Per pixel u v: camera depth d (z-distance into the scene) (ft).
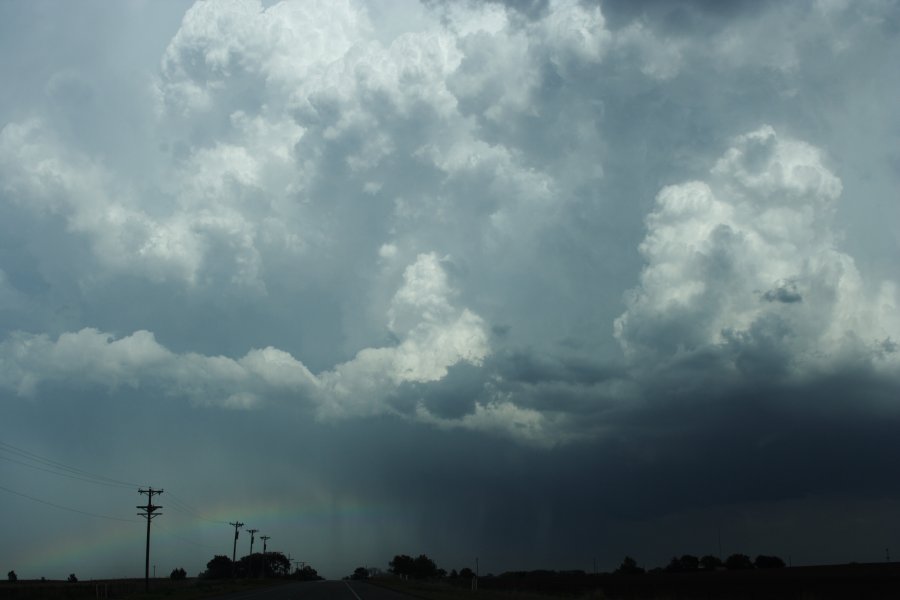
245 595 235.61
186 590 291.17
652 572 490.90
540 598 213.46
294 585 370.32
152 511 288.30
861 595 196.03
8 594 237.66
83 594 255.70
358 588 302.25
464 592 246.88
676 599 215.51
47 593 247.29
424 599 197.88
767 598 206.80
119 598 241.76
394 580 475.31
